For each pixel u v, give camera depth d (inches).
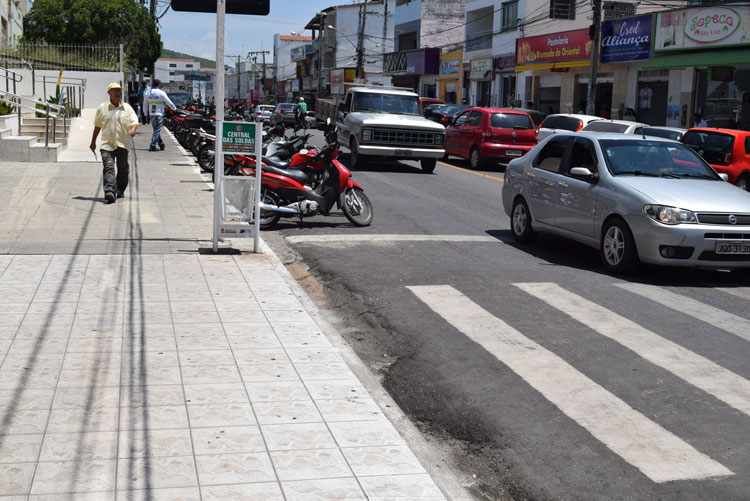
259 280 314.8
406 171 819.4
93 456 160.4
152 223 424.8
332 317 290.7
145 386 199.5
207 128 814.5
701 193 346.9
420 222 494.6
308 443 171.6
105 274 311.3
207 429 175.9
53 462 157.1
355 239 429.4
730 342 255.4
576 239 388.2
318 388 204.4
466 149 902.4
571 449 179.9
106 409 184.1
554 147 419.5
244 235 361.7
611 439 184.4
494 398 209.0
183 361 219.0
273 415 185.6
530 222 425.1
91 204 479.2
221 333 245.8
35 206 463.8
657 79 1182.3
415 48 2347.4
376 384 217.8
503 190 458.3
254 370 215.0
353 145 820.6
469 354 242.7
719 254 332.2
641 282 340.2
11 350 221.1
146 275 313.1
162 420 179.5
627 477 166.9
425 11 2257.6
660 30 1122.0
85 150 844.0
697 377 223.1
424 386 220.7
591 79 1101.7
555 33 1416.1
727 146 657.0
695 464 172.1
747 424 192.5
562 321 275.9
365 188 658.2
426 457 176.6
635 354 241.8
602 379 221.1
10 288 284.7
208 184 596.1
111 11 1524.4
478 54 1838.1
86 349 224.7
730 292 325.7
